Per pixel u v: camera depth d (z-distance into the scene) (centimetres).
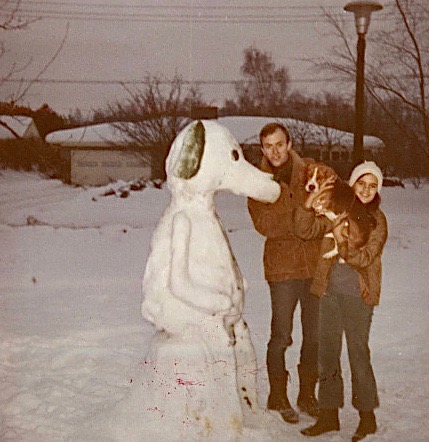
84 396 534
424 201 2711
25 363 623
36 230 1694
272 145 507
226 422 424
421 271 1138
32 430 467
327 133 3825
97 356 642
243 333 454
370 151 4131
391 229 1720
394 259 1274
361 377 468
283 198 499
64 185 3766
